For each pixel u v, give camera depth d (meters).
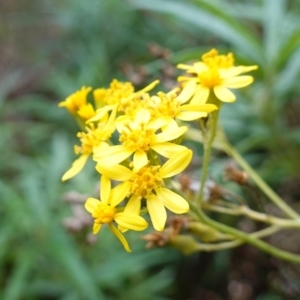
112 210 0.15
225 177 0.19
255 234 0.18
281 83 0.26
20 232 0.27
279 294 0.26
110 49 0.38
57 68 0.43
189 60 0.25
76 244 0.26
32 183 0.27
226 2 0.34
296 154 0.26
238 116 0.26
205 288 0.30
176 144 0.15
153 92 0.26
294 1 0.33
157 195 0.15
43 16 0.50
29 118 0.44
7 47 0.52
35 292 0.26
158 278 0.28
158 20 0.37
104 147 0.16
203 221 0.16
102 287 0.26
